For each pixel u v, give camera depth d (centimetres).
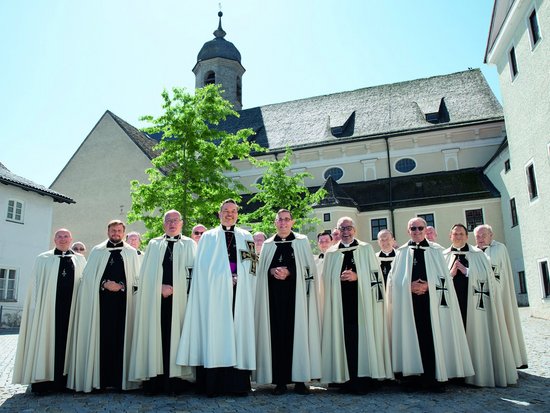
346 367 641
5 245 2150
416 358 646
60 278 704
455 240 755
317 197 2367
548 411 521
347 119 3497
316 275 688
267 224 2167
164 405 563
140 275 664
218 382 621
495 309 692
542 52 1552
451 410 529
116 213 3056
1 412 543
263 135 3650
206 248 660
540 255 1670
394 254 812
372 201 2989
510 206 2505
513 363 680
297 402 577
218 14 4425
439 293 670
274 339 657
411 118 3300
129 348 672
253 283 665
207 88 1956
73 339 678
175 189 1872
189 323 630
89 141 3241
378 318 661
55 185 3225
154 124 1931
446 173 2998
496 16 1881
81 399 609
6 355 1043
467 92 3334
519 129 1800
